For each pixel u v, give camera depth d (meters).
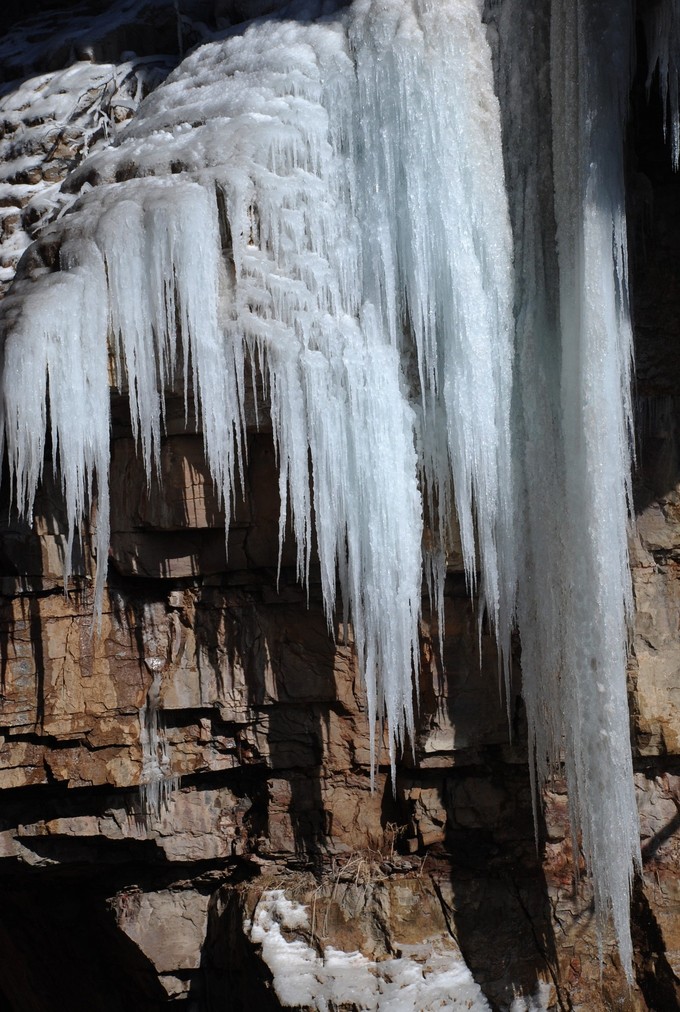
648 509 11.29
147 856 11.12
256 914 10.62
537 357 10.37
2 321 9.45
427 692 10.98
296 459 9.79
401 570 10.08
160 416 10.12
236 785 11.32
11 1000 13.35
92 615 10.51
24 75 13.05
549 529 10.41
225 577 10.91
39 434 9.42
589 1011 10.96
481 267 10.26
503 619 10.43
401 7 10.16
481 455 10.19
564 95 9.94
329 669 10.95
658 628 11.32
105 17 13.36
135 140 10.65
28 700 10.32
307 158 10.16
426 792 11.18
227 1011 10.88
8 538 10.14
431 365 10.20
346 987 10.12
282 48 10.52
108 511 9.89
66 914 11.67
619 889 10.08
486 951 10.76
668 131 11.06
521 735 11.23
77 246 9.62
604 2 9.66
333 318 9.99
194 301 9.58
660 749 11.30
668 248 11.17
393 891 10.82
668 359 11.23
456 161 10.12
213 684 10.92
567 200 9.98
